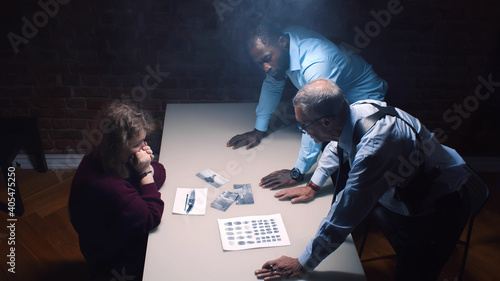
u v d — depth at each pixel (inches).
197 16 118.9
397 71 129.9
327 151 77.2
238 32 121.6
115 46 122.3
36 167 141.3
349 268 63.4
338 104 59.4
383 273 104.8
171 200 77.3
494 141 143.1
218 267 62.9
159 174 81.2
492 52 128.0
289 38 84.0
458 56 128.3
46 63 124.0
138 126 69.2
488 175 145.3
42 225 117.3
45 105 131.1
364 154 57.5
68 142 138.8
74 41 121.0
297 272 61.4
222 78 129.3
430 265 77.9
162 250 65.9
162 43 122.5
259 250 66.2
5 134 124.0
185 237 68.7
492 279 103.0
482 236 116.9
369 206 60.5
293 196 78.4
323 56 83.2
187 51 124.2
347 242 68.5
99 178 69.2
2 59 122.0
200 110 113.9
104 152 69.1
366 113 61.9
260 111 96.6
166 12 117.9
